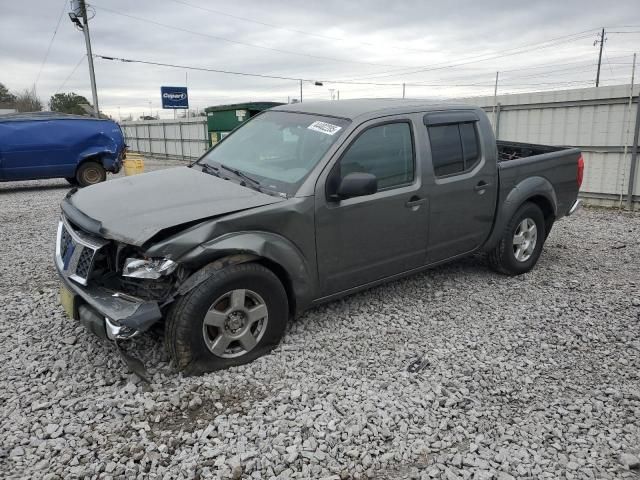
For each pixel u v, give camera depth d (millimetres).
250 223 3502
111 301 3275
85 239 3520
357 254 4156
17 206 11070
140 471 2596
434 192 4590
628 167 9930
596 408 3236
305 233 3773
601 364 3801
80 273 3494
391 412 3123
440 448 2850
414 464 2725
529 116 11359
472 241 5148
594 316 4633
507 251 5480
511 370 3682
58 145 13305
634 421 3111
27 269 5883
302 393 3299
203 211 3420
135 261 3219
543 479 2623
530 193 5480
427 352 3914
